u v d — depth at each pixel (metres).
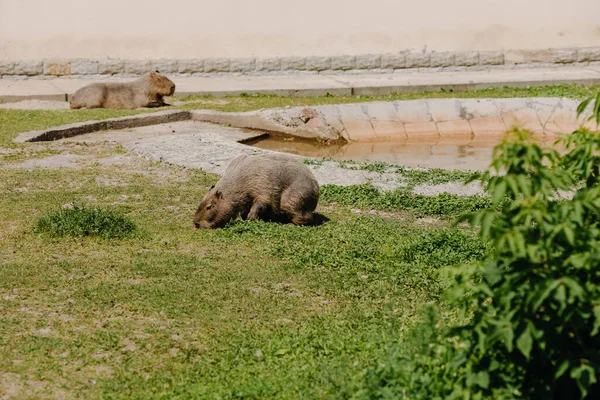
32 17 41.56
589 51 42.66
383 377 8.52
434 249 14.51
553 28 42.72
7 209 16.72
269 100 34.66
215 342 10.41
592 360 7.21
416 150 27.89
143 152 23.30
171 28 41.94
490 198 18.67
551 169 8.21
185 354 10.02
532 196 7.55
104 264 13.29
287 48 42.28
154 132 28.45
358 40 42.44
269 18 42.25
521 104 31.59
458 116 31.30
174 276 12.82
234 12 42.03
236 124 30.45
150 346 10.21
